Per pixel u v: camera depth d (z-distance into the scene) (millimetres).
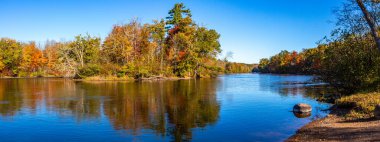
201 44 84500
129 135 16438
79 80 69312
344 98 23562
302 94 35281
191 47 80312
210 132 17000
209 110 23938
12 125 19000
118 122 19547
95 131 17328
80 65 77562
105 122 19531
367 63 26453
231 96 33656
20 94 36188
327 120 18734
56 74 100938
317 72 32219
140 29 82750
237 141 15273
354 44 26766
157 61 81062
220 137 15984
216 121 19766
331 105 25625
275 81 64750
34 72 100688
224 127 18125
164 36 83625
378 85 26203
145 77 72750
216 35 88062
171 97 32594
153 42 80812
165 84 53812
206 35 86562
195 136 16219
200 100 30062
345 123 17031
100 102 28531
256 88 44469
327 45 28844
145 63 76000
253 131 17141
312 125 17734
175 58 81375
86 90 41219
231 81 65250
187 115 21828
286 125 18359
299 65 126438
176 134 16609
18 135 16719
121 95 34594
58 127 18344
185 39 79500
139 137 16031
